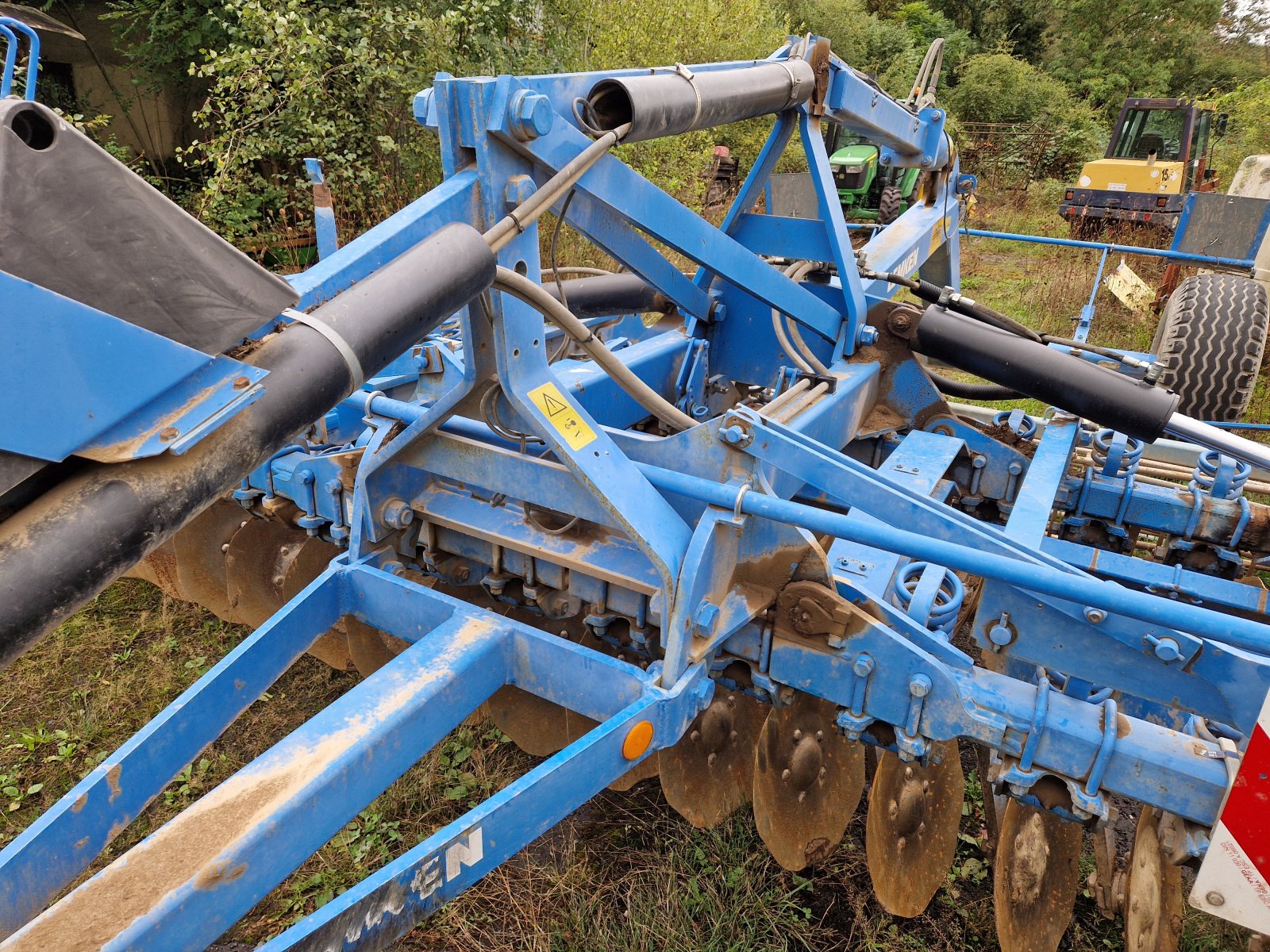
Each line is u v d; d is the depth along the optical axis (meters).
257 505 3.03
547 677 2.00
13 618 1.08
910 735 1.99
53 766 2.85
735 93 2.51
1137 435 2.64
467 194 1.86
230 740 2.99
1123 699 2.45
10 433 1.06
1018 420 3.31
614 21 9.23
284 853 1.44
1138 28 28.92
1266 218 6.63
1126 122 11.21
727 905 2.42
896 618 2.06
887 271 3.71
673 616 1.90
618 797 2.82
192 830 1.38
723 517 1.94
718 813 2.58
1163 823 2.03
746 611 2.04
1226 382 4.61
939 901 2.49
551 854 2.59
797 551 2.06
